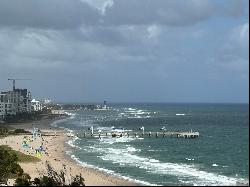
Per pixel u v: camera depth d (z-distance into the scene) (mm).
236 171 124625
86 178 108625
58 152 160125
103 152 161875
